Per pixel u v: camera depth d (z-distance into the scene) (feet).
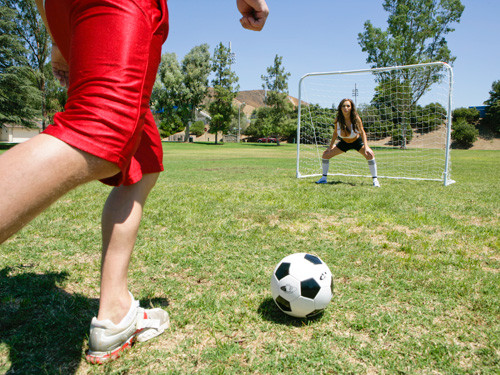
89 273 8.43
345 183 25.80
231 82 169.58
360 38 124.47
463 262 9.21
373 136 66.03
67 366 4.87
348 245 10.60
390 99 58.13
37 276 8.11
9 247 10.27
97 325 4.94
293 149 122.21
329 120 46.73
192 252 9.89
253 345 5.44
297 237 11.40
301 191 20.99
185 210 15.28
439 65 26.40
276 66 182.09
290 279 6.10
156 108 182.80
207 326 5.98
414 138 66.08
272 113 184.96
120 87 2.86
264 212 14.98
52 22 3.91
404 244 10.70
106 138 2.71
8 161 2.33
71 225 13.01
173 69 179.32
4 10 100.99
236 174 32.83
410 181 27.78
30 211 2.39
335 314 6.46
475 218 14.52
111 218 4.91
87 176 2.70
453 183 26.18
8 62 104.12
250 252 9.90
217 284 7.80
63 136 2.53
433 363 5.01
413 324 6.09
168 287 7.57
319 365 4.92
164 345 5.42
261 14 5.25
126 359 5.03
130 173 4.58
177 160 58.39
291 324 6.11
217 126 170.60
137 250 10.05
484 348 5.36
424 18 118.11
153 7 3.45
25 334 5.61
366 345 5.44
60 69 5.97
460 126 155.74
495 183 26.37
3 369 4.75
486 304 6.76
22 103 104.06
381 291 7.40
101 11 2.98
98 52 2.89
